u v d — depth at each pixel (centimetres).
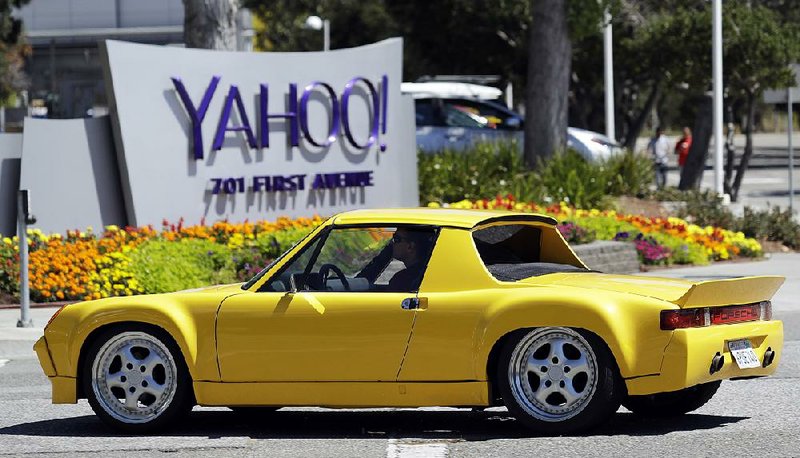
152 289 5053
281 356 2519
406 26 14988
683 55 11969
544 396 2414
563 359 2397
